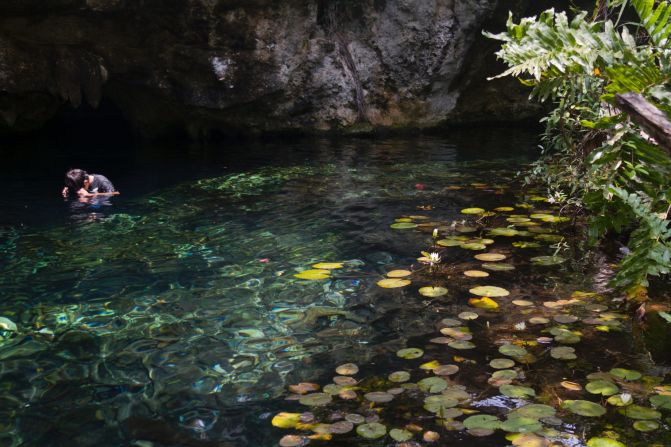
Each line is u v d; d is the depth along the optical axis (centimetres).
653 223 375
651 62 405
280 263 498
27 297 437
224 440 274
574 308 405
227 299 430
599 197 439
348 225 597
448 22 1140
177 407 302
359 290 441
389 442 267
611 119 412
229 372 334
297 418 287
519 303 414
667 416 282
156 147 1045
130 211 654
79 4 898
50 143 1064
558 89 518
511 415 283
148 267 492
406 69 1173
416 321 391
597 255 506
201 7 986
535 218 609
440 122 1213
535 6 1215
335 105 1159
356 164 888
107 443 274
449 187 740
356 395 306
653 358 338
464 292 434
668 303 409
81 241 558
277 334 378
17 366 344
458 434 272
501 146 1022
